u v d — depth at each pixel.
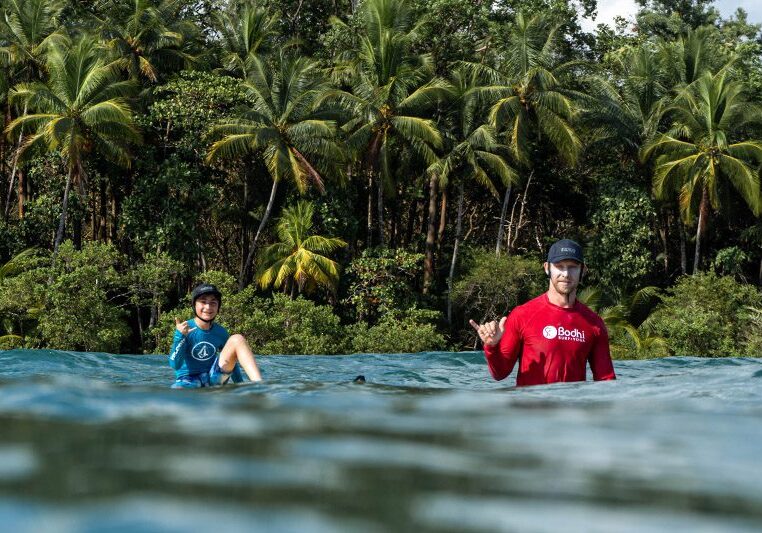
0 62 26.12
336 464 1.54
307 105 25.34
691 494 1.35
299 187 24.70
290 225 25.33
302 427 2.07
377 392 3.33
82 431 1.89
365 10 27.02
